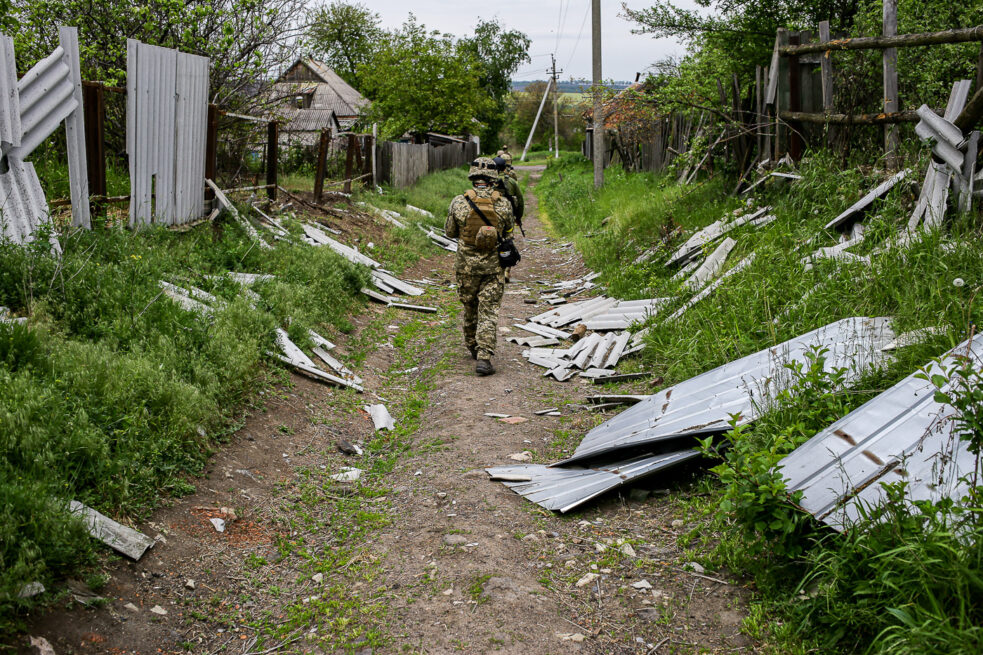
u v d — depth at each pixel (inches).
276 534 143.6
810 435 140.5
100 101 257.9
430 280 418.9
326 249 345.7
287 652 109.9
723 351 211.8
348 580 129.6
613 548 134.6
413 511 154.3
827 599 102.5
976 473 104.3
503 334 304.7
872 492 114.5
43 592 103.8
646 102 563.8
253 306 233.3
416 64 1366.9
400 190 716.0
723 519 135.0
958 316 173.8
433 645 109.5
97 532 119.0
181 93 300.8
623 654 105.8
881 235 246.2
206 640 111.6
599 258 425.1
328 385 225.0
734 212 350.9
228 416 176.6
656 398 196.1
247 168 500.7
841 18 517.3
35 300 181.5
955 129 241.8
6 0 353.4
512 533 141.9
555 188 1022.4
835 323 195.3
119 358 163.6
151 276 226.1
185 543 131.0
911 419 130.3
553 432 198.8
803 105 378.3
